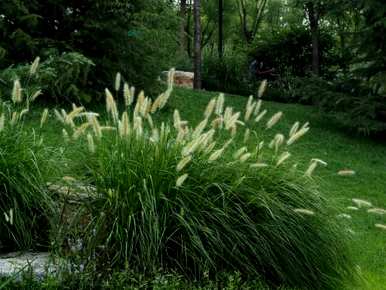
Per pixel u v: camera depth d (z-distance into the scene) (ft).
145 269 15.16
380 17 49.37
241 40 127.34
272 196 16.76
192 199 16.29
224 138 35.17
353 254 19.13
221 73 76.48
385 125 48.49
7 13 40.60
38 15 40.34
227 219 16.22
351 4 49.57
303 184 17.99
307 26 83.10
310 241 16.98
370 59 50.88
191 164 16.55
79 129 15.61
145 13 43.91
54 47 41.27
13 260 15.42
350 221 27.40
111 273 14.93
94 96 42.93
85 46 43.37
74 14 43.14
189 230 15.88
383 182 38.14
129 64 43.78
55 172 17.16
